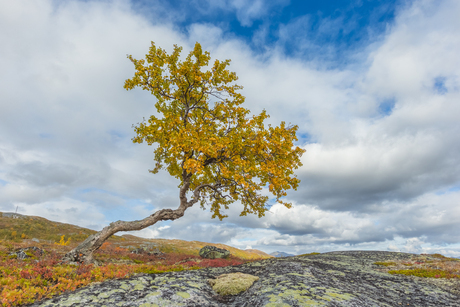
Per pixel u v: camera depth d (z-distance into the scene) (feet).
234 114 57.52
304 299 23.07
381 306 24.40
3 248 50.29
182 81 57.72
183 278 32.53
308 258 63.05
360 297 25.89
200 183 72.28
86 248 47.09
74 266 39.50
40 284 26.81
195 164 45.03
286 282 29.22
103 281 29.89
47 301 22.35
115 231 50.83
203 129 51.88
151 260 65.41
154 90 58.08
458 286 37.35
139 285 27.89
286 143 52.21
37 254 48.16
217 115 61.31
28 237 110.22
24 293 22.81
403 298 30.68
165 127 54.65
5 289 23.17
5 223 127.75
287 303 22.40
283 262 42.93
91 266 36.60
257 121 54.85
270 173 55.11
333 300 23.26
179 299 24.57
